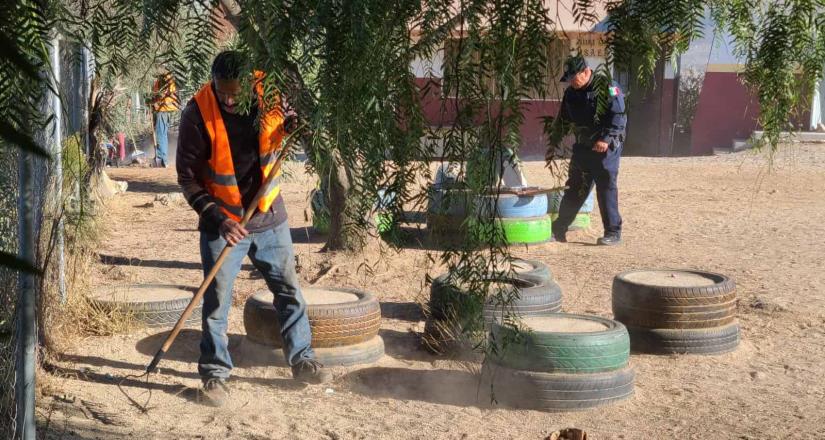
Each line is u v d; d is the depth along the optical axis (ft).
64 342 19.93
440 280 20.68
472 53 6.53
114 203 44.42
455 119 7.05
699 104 78.02
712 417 16.76
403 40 6.79
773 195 52.03
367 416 16.65
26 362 12.61
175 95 6.29
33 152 2.49
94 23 6.45
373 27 6.57
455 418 16.56
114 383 18.15
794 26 6.90
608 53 6.46
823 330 23.25
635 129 80.23
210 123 15.83
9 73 3.44
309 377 17.99
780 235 38.75
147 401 17.06
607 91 6.57
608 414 16.80
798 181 57.67
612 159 34.73
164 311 21.98
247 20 6.29
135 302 21.88
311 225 40.22
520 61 6.51
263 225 16.97
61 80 14.96
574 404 16.84
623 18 6.34
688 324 20.63
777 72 7.04
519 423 16.33
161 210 45.60
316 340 19.01
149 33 6.14
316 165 7.67
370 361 19.47
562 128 7.16
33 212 12.96
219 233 16.40
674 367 19.89
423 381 18.60
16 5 3.33
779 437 15.76
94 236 29.78
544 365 16.89
